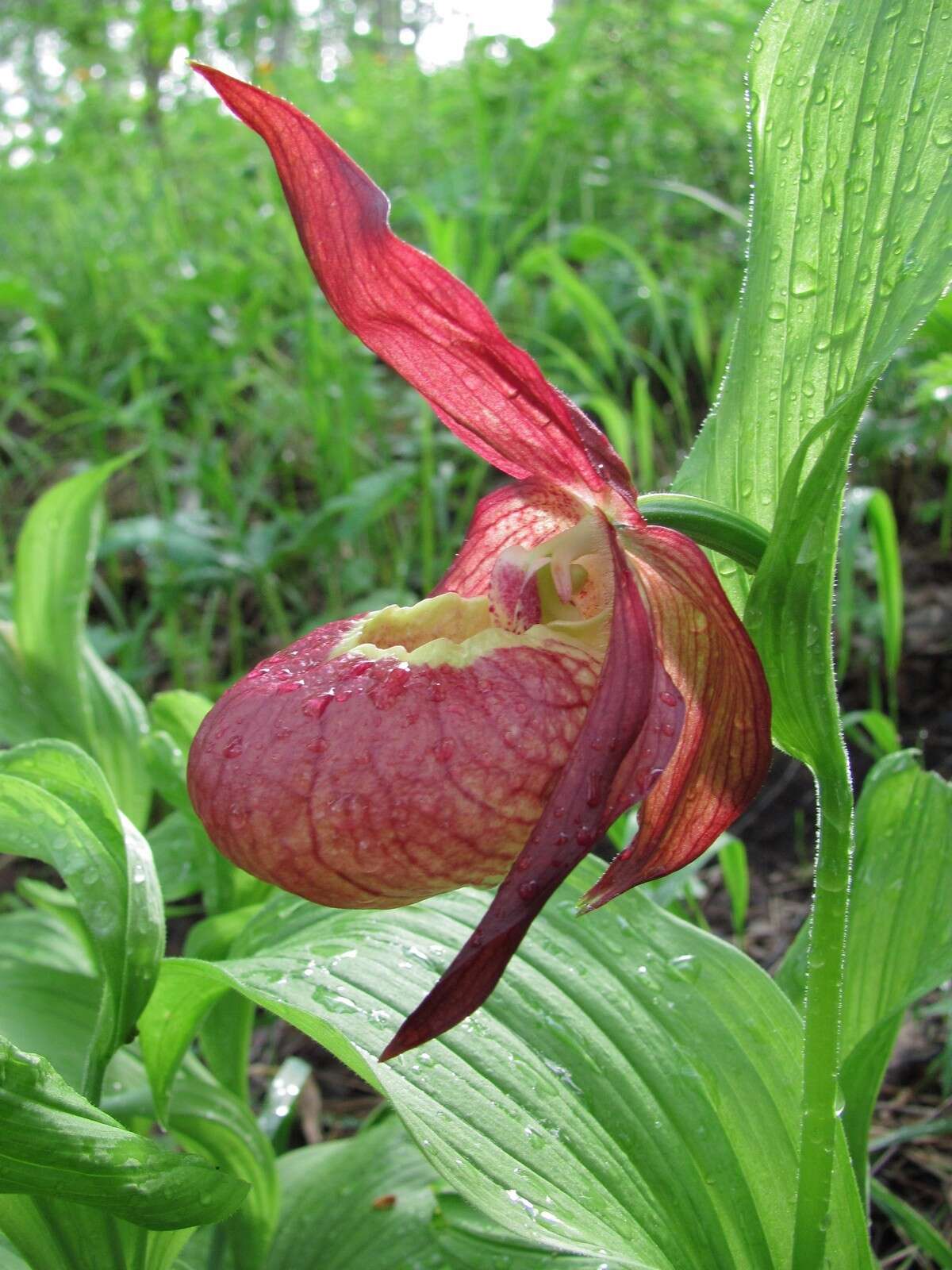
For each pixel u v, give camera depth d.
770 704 0.11
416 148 0.63
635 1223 0.11
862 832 0.15
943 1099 0.19
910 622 0.30
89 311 0.52
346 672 0.11
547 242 0.47
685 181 0.50
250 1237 0.15
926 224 0.10
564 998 0.13
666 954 0.13
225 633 0.38
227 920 0.16
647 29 0.52
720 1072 0.12
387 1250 0.16
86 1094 0.12
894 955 0.14
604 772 0.10
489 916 0.10
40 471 0.45
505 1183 0.10
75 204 0.67
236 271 0.43
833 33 0.10
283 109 0.09
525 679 0.11
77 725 0.21
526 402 0.11
